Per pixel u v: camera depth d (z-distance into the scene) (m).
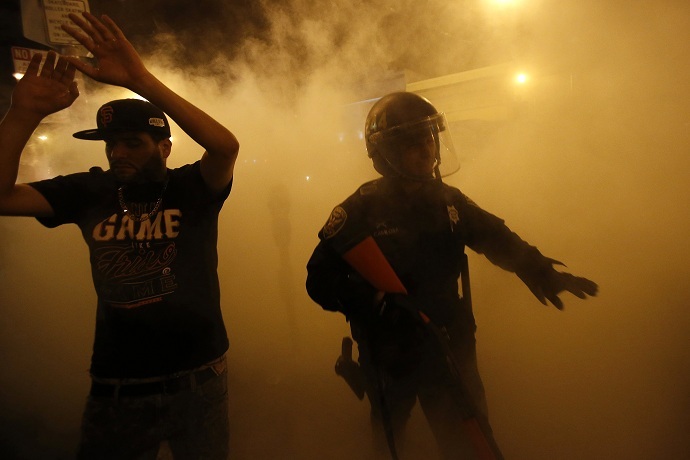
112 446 1.74
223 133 1.70
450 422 1.91
